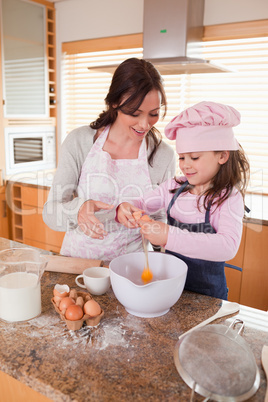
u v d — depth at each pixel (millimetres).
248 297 2043
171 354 706
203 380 592
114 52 2748
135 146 1241
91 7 2717
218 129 905
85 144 1209
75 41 2863
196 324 818
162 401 584
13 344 724
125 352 708
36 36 2746
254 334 785
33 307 821
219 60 2387
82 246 1240
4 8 2461
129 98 974
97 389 605
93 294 949
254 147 2412
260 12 2125
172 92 2662
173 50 2035
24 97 2742
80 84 2986
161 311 842
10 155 2697
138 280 992
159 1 2006
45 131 2988
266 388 619
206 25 2303
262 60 2289
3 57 2520
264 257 1940
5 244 1350
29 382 631
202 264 1019
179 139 943
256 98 2393
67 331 774
